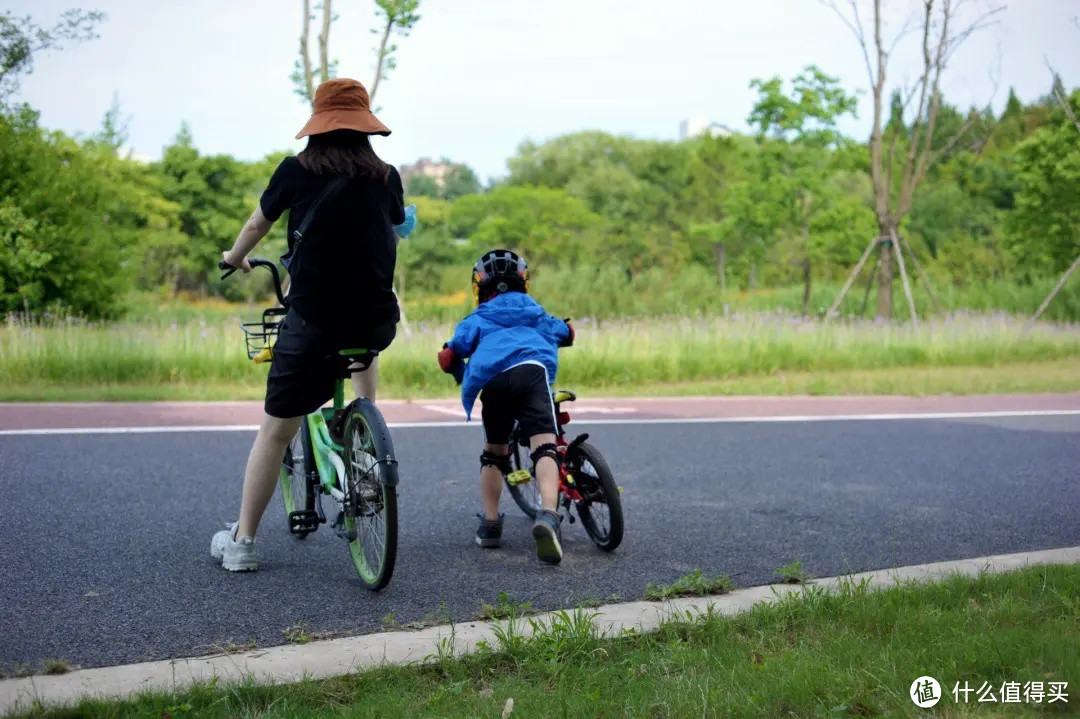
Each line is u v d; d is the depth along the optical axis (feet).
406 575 18.29
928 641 13.33
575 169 368.68
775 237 143.64
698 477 28.50
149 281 205.67
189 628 15.03
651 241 280.92
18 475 25.71
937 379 56.65
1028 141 135.54
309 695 12.14
